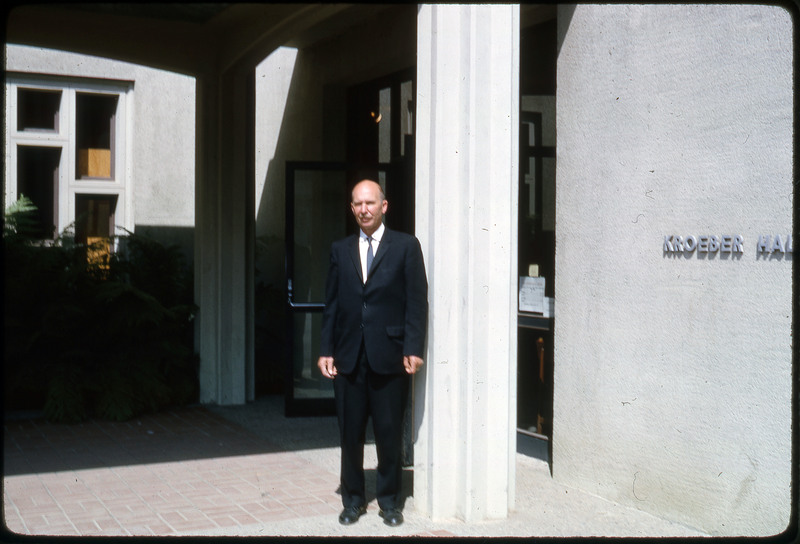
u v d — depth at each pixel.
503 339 4.71
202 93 8.11
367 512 4.88
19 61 9.38
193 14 7.52
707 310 4.37
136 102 9.94
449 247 4.68
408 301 4.60
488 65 4.65
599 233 5.04
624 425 4.89
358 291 4.62
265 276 9.80
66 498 5.15
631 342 4.83
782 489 3.99
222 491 5.33
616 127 4.91
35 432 7.02
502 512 4.72
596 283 5.07
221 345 8.23
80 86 9.79
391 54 7.70
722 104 4.28
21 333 7.71
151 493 5.28
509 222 4.71
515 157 4.78
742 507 4.18
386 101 8.47
